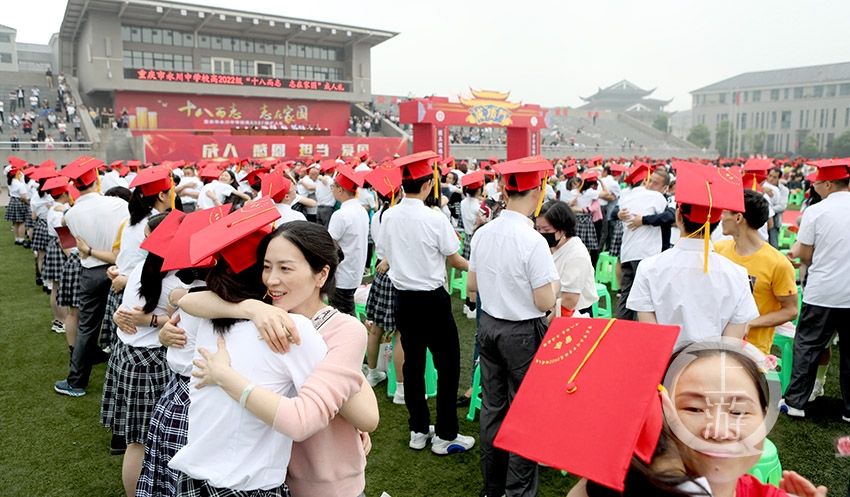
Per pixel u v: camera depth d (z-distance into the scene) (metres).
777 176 7.31
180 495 1.43
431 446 3.25
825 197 3.45
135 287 2.45
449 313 3.09
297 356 1.37
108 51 24.61
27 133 22.03
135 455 2.44
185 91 25.78
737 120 64.94
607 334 1.09
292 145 22.88
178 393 1.78
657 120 63.66
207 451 1.34
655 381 0.96
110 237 3.59
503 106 22.23
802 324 3.45
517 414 1.09
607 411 0.98
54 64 39.50
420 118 20.08
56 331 5.17
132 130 23.06
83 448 3.22
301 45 30.67
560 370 1.10
